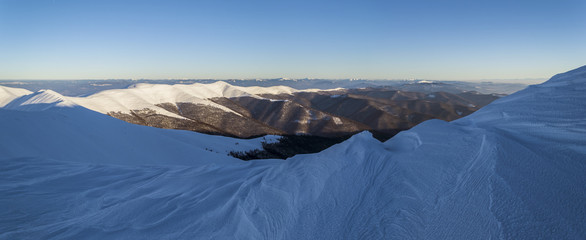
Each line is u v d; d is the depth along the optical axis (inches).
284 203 155.3
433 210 115.8
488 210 102.7
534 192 107.1
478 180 122.0
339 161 173.3
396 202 129.0
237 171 272.1
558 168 123.2
